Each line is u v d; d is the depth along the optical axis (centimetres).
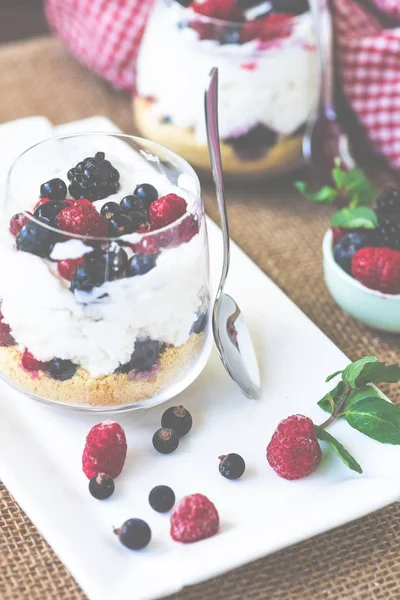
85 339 60
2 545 60
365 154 87
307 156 81
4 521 61
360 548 61
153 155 65
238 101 77
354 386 64
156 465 63
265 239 79
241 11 79
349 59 84
